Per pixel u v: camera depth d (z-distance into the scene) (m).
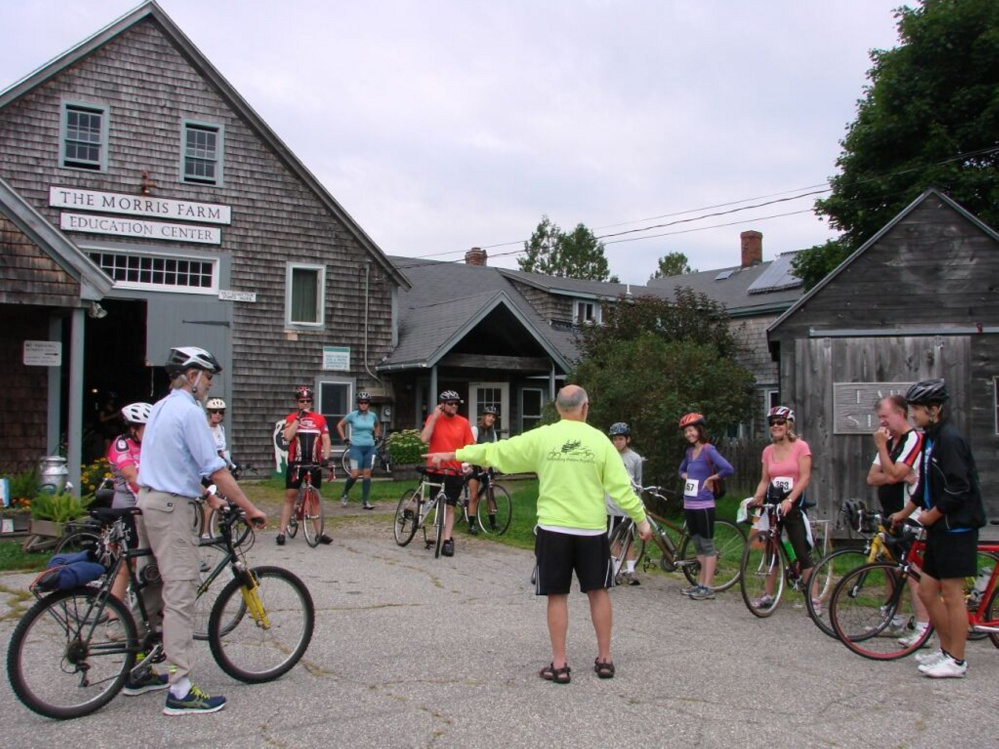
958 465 5.80
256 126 19.58
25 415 13.64
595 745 4.45
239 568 5.38
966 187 19.64
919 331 11.59
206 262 19.16
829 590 7.32
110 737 4.47
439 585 8.53
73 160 17.70
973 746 4.55
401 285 21.53
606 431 14.41
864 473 11.53
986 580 6.44
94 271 11.92
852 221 21.97
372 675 5.56
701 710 5.02
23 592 7.65
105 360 23.28
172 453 4.93
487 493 12.51
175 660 4.80
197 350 5.23
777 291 29.11
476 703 5.05
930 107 20.86
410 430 19.50
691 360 14.90
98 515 6.08
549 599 5.57
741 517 7.97
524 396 23.91
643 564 9.91
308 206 20.33
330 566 9.36
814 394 11.70
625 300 23.42
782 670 5.93
